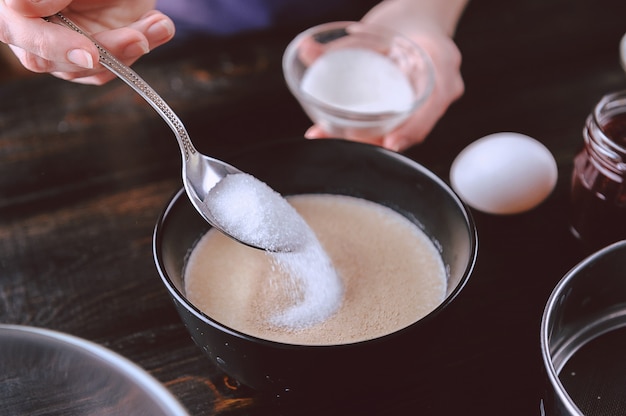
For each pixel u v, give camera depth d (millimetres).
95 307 484
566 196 549
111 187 551
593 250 513
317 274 452
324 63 620
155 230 434
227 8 772
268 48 655
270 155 486
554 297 414
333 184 503
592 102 614
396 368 409
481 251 514
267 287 453
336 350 388
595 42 665
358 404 438
